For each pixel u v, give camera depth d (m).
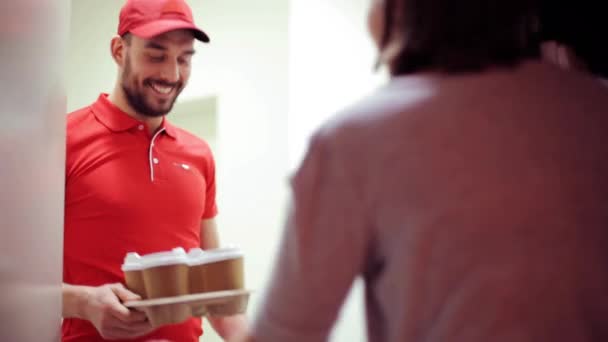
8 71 0.88
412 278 0.67
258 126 2.68
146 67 1.65
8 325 0.88
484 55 0.73
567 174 0.69
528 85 0.72
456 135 0.69
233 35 2.78
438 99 0.70
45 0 1.06
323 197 0.71
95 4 3.02
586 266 0.66
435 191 0.67
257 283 2.65
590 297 0.66
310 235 0.71
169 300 1.25
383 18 0.79
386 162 0.69
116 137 1.66
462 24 0.73
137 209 1.62
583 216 0.68
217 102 2.88
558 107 0.72
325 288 0.70
